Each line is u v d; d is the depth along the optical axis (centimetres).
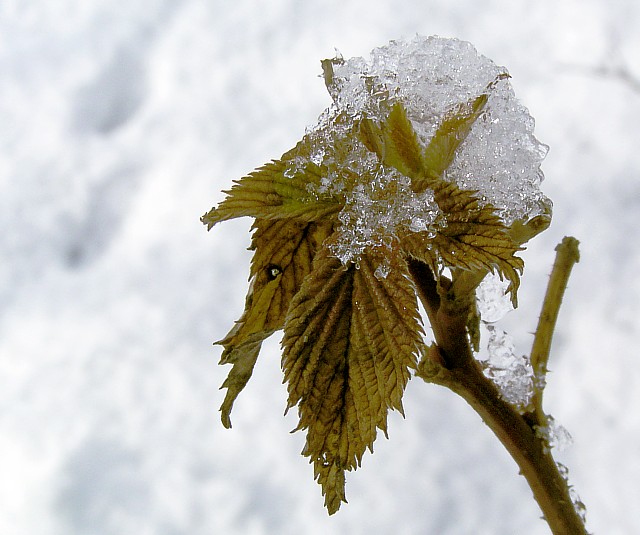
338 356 36
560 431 39
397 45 37
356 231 36
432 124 36
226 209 36
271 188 36
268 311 37
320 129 36
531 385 39
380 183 36
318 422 36
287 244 37
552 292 39
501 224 35
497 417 38
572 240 39
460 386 38
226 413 37
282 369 36
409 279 36
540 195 37
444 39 37
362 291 36
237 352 37
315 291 36
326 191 36
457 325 38
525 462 38
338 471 36
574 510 38
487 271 36
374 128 36
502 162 36
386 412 35
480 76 36
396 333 36
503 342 39
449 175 36
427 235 35
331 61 37
